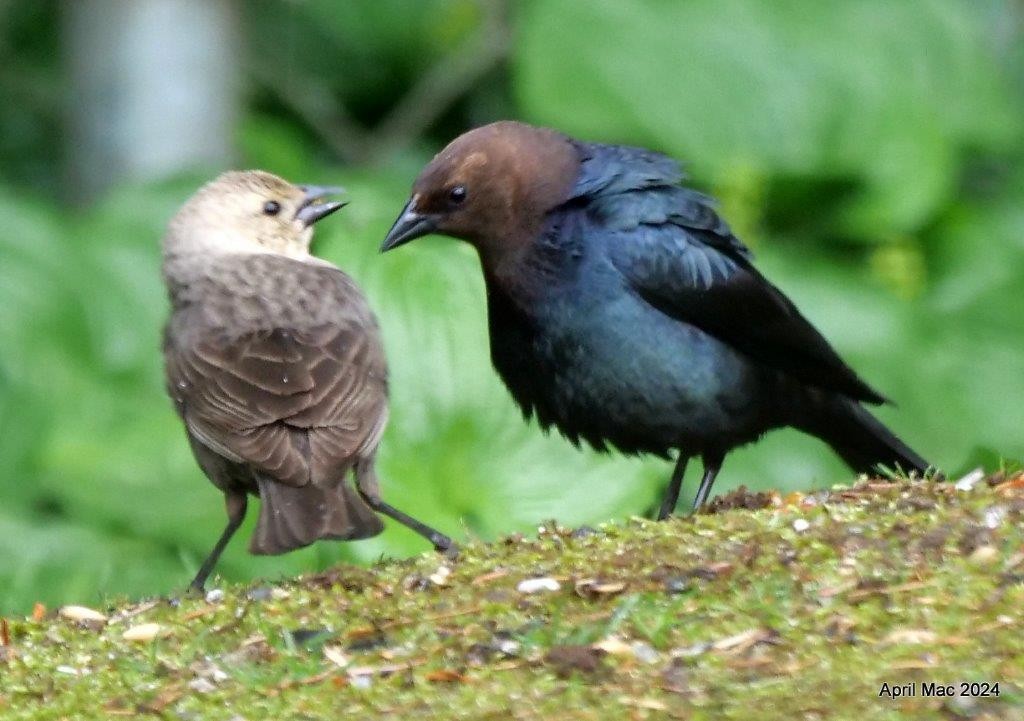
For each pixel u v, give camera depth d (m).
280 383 9.69
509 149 11.04
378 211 14.84
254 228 11.19
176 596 9.39
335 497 9.19
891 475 10.53
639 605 8.28
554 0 16.27
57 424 13.66
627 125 16.05
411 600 8.75
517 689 7.65
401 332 12.40
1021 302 15.70
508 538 9.45
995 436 14.59
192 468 13.17
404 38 18.36
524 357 11.21
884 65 16.52
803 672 7.53
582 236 11.01
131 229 14.88
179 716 7.80
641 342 11.01
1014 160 17.44
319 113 18.14
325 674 8.04
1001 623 7.73
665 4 16.36
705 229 11.17
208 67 16.95
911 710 7.13
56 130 18.44
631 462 12.34
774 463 13.86
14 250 14.51
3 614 11.98
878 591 8.09
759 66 16.23
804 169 16.09
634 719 7.28
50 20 18.56
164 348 10.51
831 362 11.46
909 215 15.99
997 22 18.86
